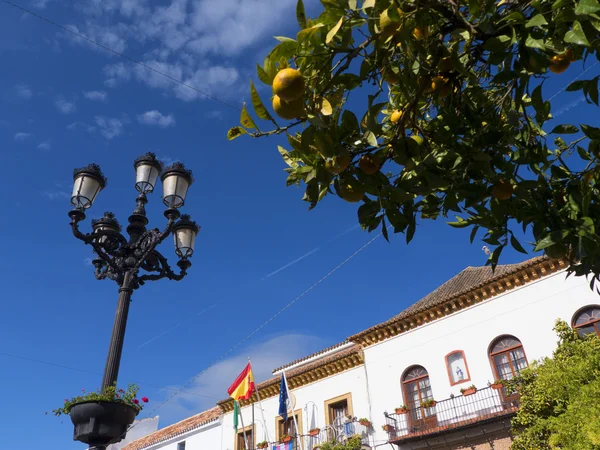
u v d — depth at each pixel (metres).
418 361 18.78
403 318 19.44
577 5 2.03
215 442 24.69
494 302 17.59
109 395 4.75
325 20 2.17
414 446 17.67
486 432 16.09
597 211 2.77
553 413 12.23
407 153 2.41
